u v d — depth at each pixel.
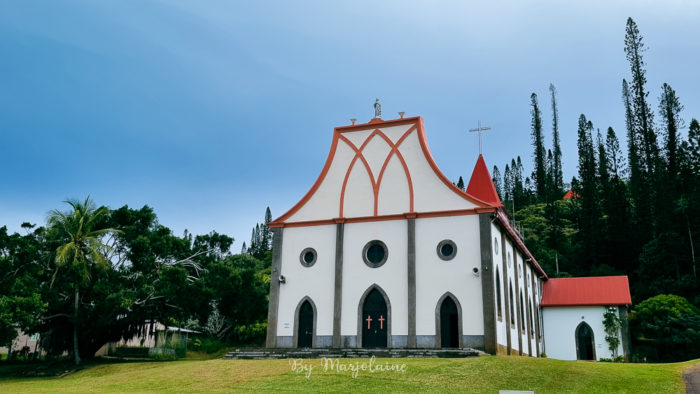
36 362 41.31
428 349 26.14
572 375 19.78
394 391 17.89
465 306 27.33
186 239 38.72
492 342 26.36
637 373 20.50
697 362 24.97
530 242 78.56
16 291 29.53
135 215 36.34
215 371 22.81
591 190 73.50
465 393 17.41
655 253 58.16
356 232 30.41
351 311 29.22
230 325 56.69
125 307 32.31
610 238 68.75
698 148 61.69
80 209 34.69
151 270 35.72
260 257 106.75
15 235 32.22
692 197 58.81
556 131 105.81
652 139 72.00
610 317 42.16
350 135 32.44
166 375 22.88
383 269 29.28
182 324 55.44
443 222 28.88
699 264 55.12
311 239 31.27
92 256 33.81
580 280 46.25
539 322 43.69
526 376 19.53
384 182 30.75
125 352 49.81
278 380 20.12
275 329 30.48
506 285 31.03
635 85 76.81
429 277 28.31
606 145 82.75
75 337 34.53
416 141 30.88
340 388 18.56
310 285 30.52
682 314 45.25
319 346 29.33
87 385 22.52
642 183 69.00
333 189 31.69
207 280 37.12
